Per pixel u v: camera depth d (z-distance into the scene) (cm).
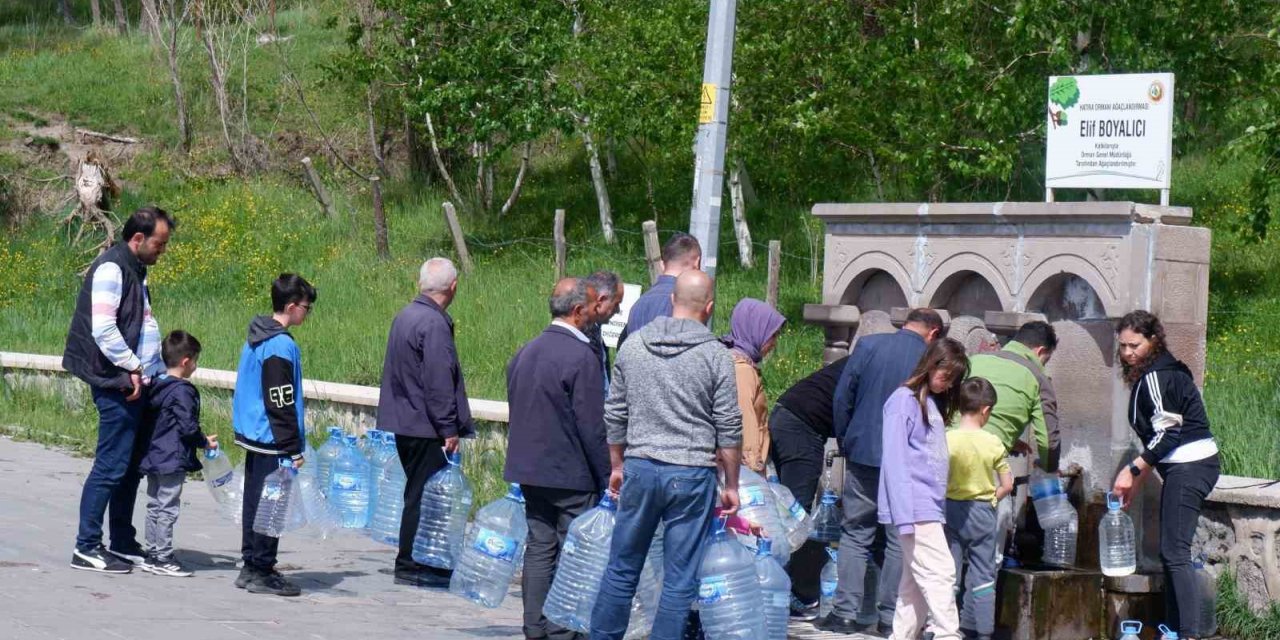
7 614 733
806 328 1983
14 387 1895
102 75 3841
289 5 4747
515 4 2694
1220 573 877
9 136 3397
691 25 2414
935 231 968
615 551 666
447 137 2895
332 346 1991
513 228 2870
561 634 747
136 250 888
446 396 914
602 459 748
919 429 738
